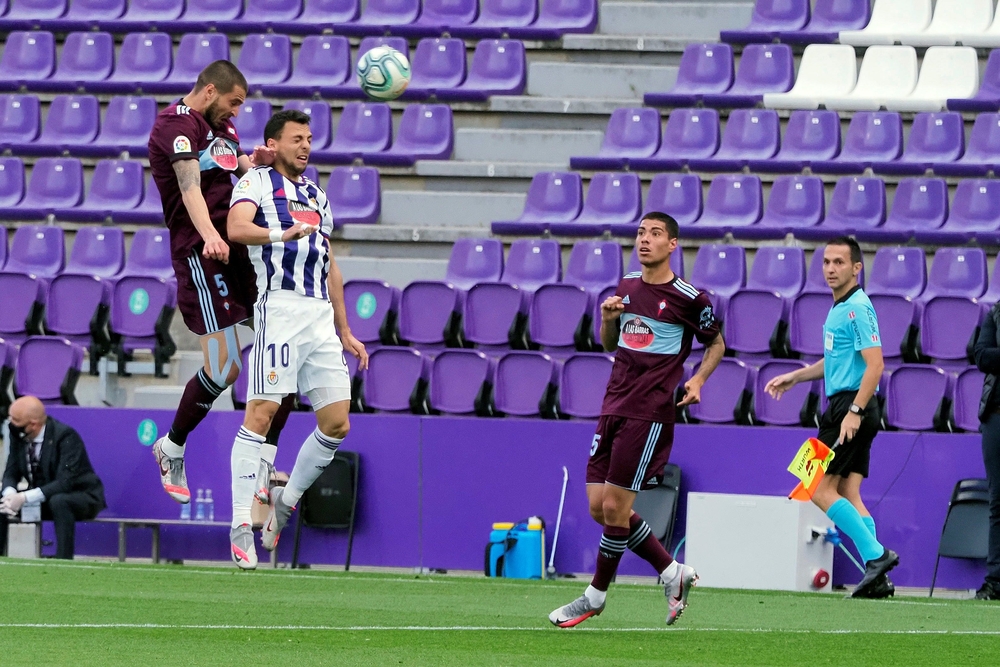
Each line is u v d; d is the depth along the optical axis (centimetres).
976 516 3181
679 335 2008
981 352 2867
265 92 5281
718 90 5169
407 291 4050
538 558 3341
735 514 3144
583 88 5294
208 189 2234
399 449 3484
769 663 1697
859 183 4538
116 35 5675
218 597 2297
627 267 4500
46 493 3356
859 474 2791
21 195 4978
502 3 5578
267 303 2114
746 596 2683
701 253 4325
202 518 3556
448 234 4638
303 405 3722
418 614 2155
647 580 3384
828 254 2725
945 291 4144
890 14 5334
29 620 1881
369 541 3481
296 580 2706
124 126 5225
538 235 4594
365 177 4828
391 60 2938
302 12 5731
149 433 3600
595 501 2031
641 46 5312
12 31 5709
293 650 1656
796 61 5303
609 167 4853
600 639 1892
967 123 4878
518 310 4006
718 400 3622
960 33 5234
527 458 3425
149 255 4594
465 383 3738
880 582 2702
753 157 4866
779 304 3878
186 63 5491
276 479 3262
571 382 3659
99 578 2562
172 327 4322
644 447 1980
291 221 2105
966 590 3228
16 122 5294
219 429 3566
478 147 5091
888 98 5034
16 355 3938
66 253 4809
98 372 4081
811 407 3506
